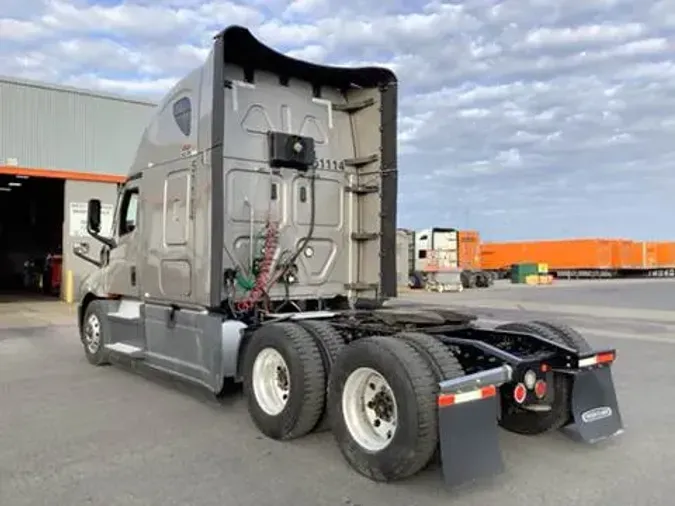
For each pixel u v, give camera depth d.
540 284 41.53
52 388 7.33
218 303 5.86
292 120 6.91
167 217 6.82
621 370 8.70
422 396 4.12
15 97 19.17
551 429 5.24
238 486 4.29
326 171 7.13
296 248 6.85
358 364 4.52
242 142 6.50
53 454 4.93
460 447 4.10
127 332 7.86
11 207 31.52
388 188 7.07
